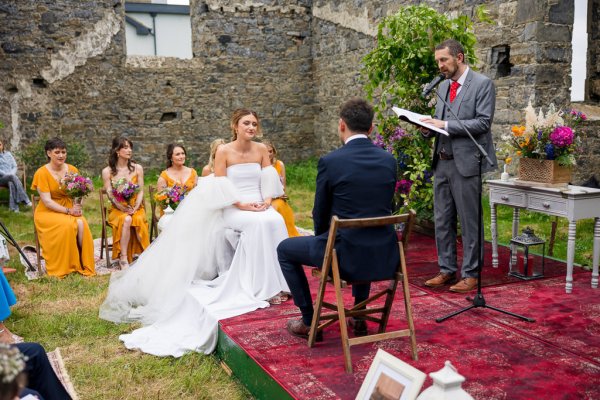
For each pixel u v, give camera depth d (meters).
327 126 12.77
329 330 3.48
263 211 4.20
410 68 5.64
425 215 6.04
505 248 5.56
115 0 11.53
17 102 11.27
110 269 5.72
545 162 4.21
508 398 2.60
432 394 1.95
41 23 11.19
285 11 12.64
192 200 4.32
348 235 2.93
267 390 2.90
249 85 12.68
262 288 4.04
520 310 3.78
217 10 12.22
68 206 5.71
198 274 4.38
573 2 7.20
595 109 7.90
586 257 5.32
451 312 3.78
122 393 3.14
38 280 5.28
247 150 4.38
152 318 4.20
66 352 3.71
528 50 7.16
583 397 2.61
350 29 11.45
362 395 2.29
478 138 4.02
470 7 8.01
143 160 12.20
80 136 11.72
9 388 1.60
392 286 3.17
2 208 8.89
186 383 3.22
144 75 11.95
